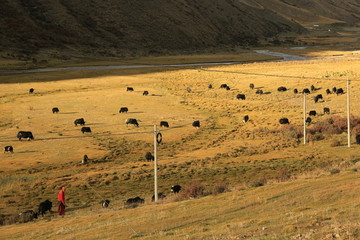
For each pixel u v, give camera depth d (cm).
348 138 4772
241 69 11956
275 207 1994
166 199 2856
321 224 1531
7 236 2178
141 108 7644
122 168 4300
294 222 1606
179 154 4931
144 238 1719
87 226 2164
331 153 4572
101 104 7988
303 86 8756
